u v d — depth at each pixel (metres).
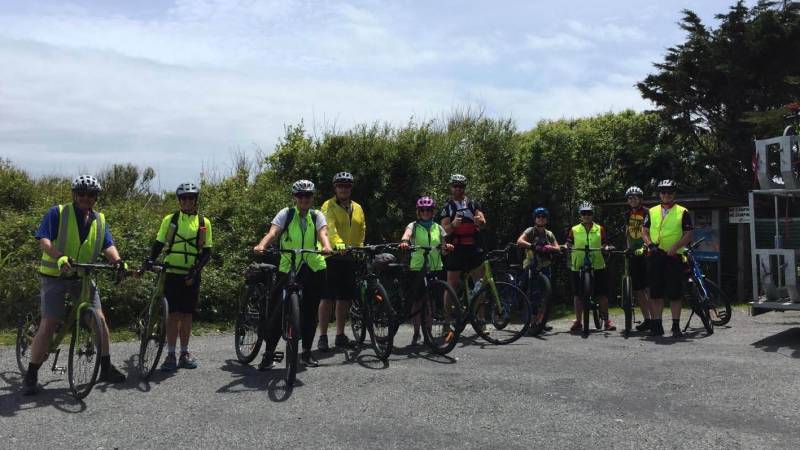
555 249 8.81
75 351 5.37
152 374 6.17
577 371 6.17
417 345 7.76
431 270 7.59
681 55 16.06
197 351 7.61
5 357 6.91
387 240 12.01
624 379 5.82
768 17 14.89
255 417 4.75
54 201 12.35
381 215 12.14
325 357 7.05
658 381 5.73
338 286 7.50
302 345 6.69
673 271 8.19
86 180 5.61
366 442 4.20
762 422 4.55
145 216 11.19
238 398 5.29
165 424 4.60
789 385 5.54
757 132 15.18
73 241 5.55
